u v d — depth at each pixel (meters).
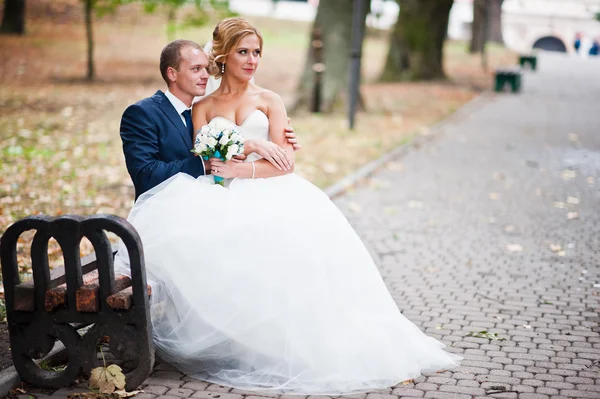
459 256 7.47
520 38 74.69
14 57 24.97
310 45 18.09
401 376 4.53
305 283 4.46
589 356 4.95
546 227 8.65
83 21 33.16
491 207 9.64
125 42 30.27
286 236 4.50
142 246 4.11
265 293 4.42
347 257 4.70
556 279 6.72
